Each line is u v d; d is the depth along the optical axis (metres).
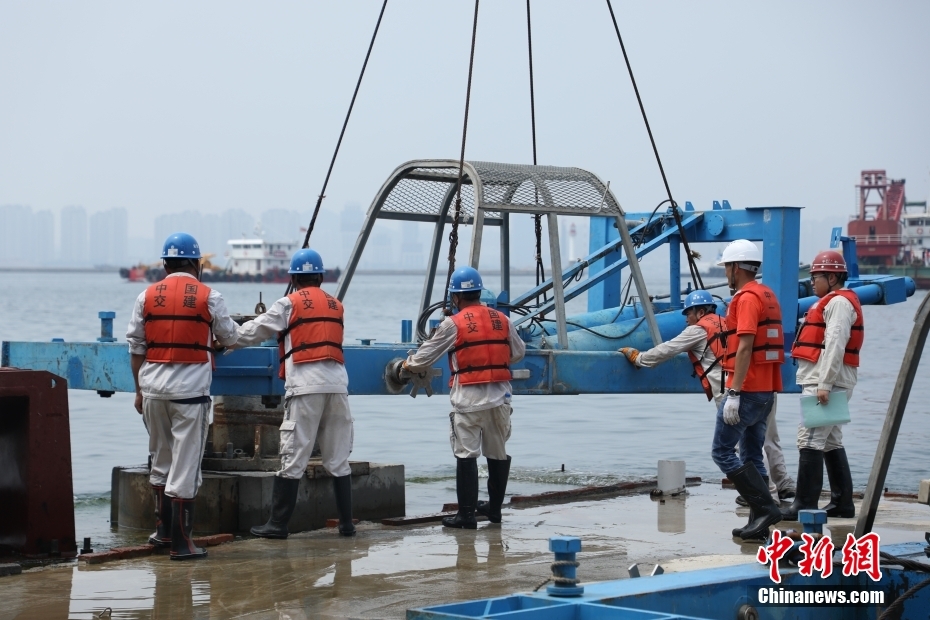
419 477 12.58
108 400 21.61
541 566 6.85
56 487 7.51
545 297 11.45
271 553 7.30
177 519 7.09
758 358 7.60
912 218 106.25
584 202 10.27
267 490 8.53
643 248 12.05
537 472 12.80
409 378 9.05
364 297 105.94
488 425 8.38
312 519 8.67
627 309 11.91
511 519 8.84
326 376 7.80
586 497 10.23
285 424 7.79
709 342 9.16
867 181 115.12
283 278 154.12
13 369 7.59
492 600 4.29
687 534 8.09
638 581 4.65
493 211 9.61
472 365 8.24
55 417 7.53
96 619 5.57
